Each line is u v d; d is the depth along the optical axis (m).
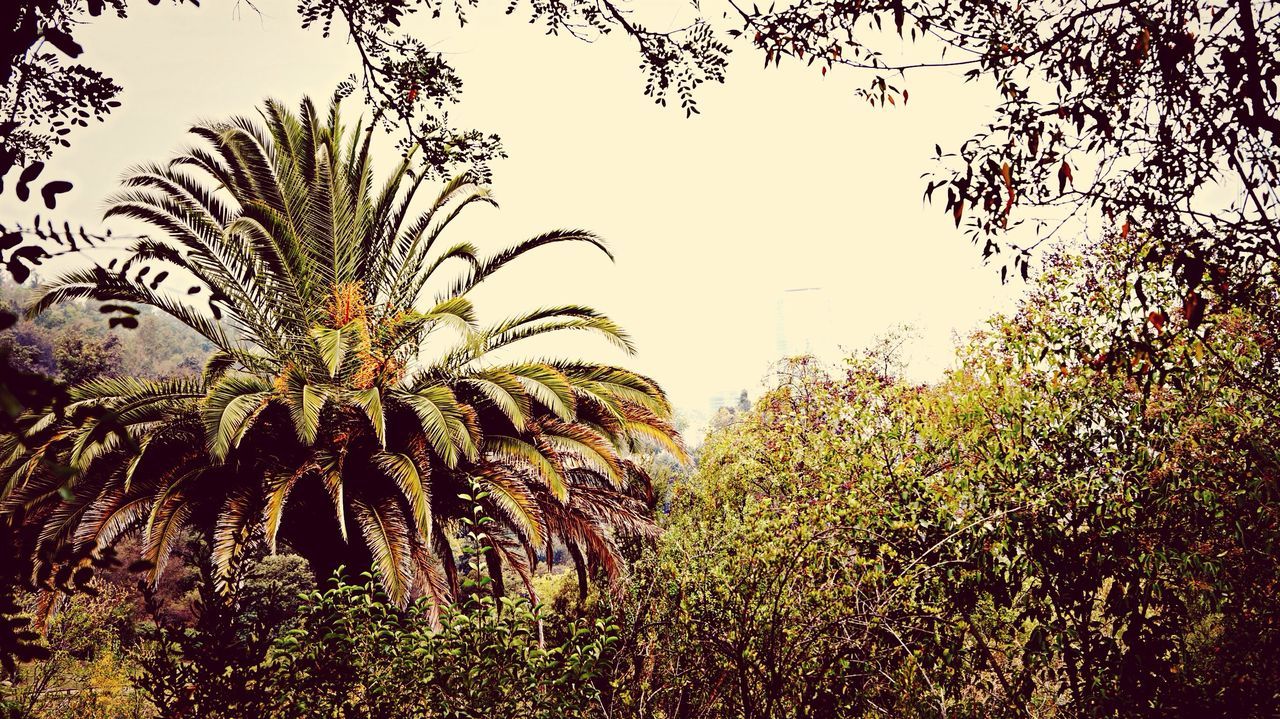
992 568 4.85
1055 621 4.97
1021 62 2.41
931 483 5.16
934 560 4.97
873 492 5.15
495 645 4.32
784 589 4.77
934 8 2.47
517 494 7.92
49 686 7.20
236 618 4.42
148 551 6.89
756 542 4.84
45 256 1.37
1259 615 4.49
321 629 4.56
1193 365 4.29
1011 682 5.19
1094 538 4.77
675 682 5.09
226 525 7.20
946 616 4.91
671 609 5.29
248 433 8.17
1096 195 2.43
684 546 5.61
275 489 7.20
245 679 4.21
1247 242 2.16
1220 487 4.45
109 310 1.45
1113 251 4.14
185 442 8.16
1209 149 2.16
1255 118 1.83
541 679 4.42
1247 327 3.86
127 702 6.94
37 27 1.44
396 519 7.72
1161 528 4.72
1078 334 4.74
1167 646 4.68
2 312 1.26
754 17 2.71
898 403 5.58
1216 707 4.46
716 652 4.91
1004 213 2.42
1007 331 5.19
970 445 5.21
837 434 5.66
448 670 4.27
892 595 4.68
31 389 1.25
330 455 7.79
